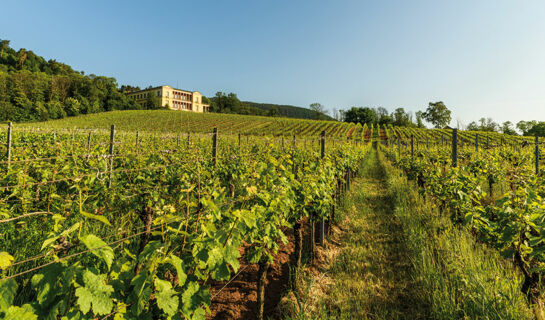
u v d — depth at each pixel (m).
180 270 1.58
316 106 110.06
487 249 3.96
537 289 2.68
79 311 1.34
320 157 6.11
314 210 4.04
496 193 7.50
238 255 1.97
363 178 11.66
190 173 4.85
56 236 1.43
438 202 5.69
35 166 4.47
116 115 63.44
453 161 5.77
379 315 2.86
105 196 3.95
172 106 102.06
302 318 2.59
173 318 1.63
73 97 75.06
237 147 10.30
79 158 4.74
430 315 2.79
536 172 6.41
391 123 92.06
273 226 2.79
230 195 6.13
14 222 3.11
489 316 2.50
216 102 118.38
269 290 3.24
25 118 55.78
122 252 2.20
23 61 97.25
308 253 4.11
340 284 3.38
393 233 4.95
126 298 1.59
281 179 3.44
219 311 2.79
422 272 3.35
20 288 2.41
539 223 2.48
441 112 90.31
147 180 4.35
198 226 2.21
